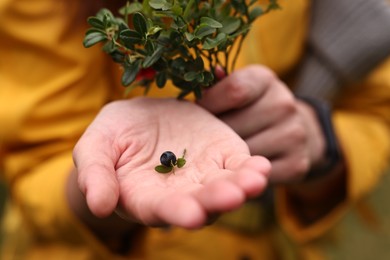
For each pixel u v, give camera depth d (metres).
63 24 0.63
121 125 0.48
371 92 0.76
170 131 0.49
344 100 0.77
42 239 0.64
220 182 0.39
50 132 0.64
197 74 0.49
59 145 0.65
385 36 0.72
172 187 0.44
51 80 0.64
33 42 0.63
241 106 0.54
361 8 0.73
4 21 0.62
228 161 0.45
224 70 0.53
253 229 0.71
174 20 0.47
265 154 0.56
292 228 0.71
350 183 0.68
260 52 0.70
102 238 0.63
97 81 0.65
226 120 0.55
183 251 0.70
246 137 0.56
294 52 0.73
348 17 0.73
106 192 0.42
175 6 0.47
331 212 0.70
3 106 0.63
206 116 0.50
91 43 0.48
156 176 0.45
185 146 0.48
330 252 1.30
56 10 0.63
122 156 0.47
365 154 0.69
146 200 0.42
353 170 0.68
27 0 0.62
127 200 0.43
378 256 1.30
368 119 0.75
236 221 0.71
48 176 0.63
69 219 0.62
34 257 0.65
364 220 0.80
